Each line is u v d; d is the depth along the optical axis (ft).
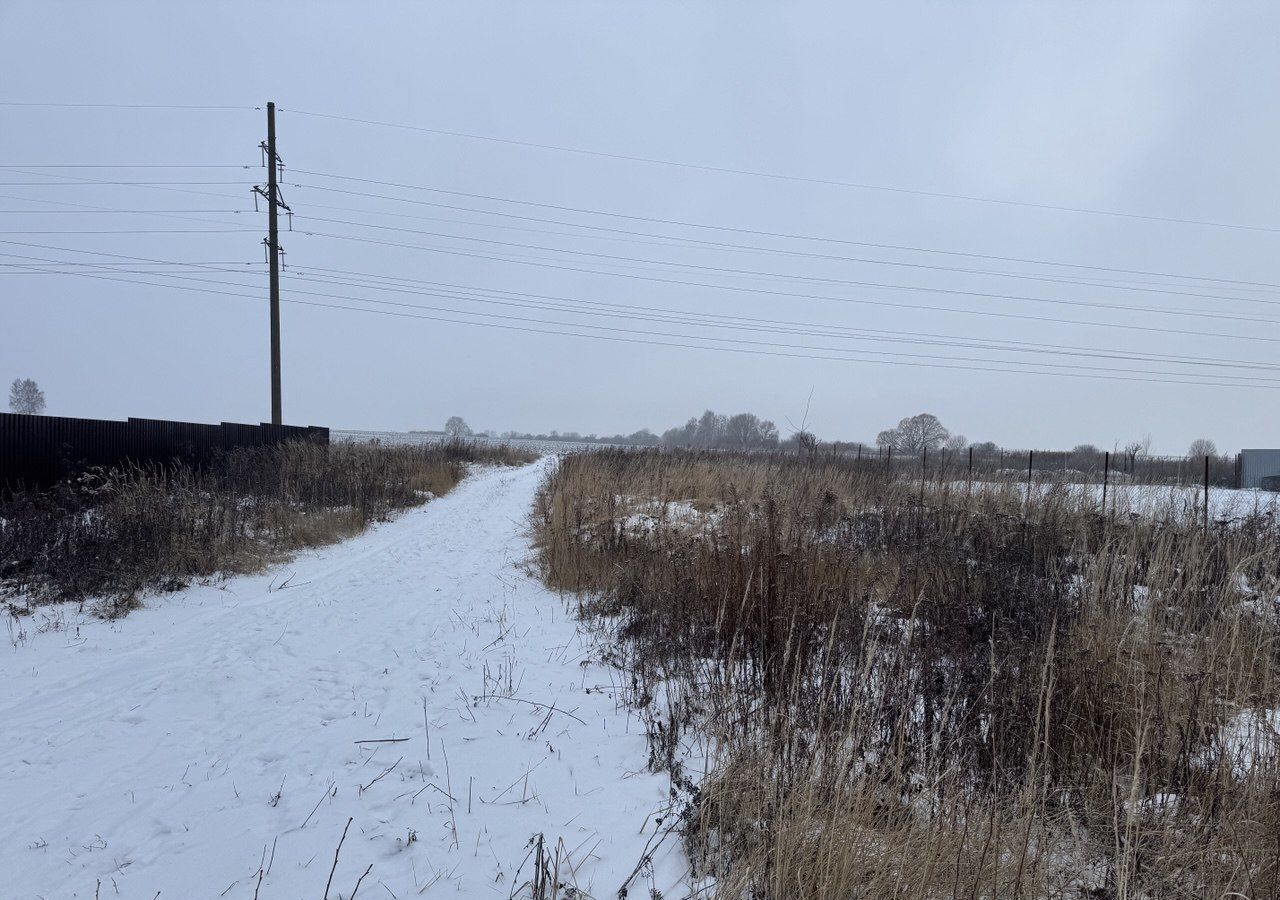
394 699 16.98
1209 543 23.82
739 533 23.16
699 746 13.78
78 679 18.43
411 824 11.19
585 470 53.98
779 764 11.36
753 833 10.07
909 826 9.73
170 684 17.92
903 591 20.40
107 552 28.58
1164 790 10.32
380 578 32.73
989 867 8.79
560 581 30.04
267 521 39.83
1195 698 11.90
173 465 48.55
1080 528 27.63
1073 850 9.56
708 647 18.31
